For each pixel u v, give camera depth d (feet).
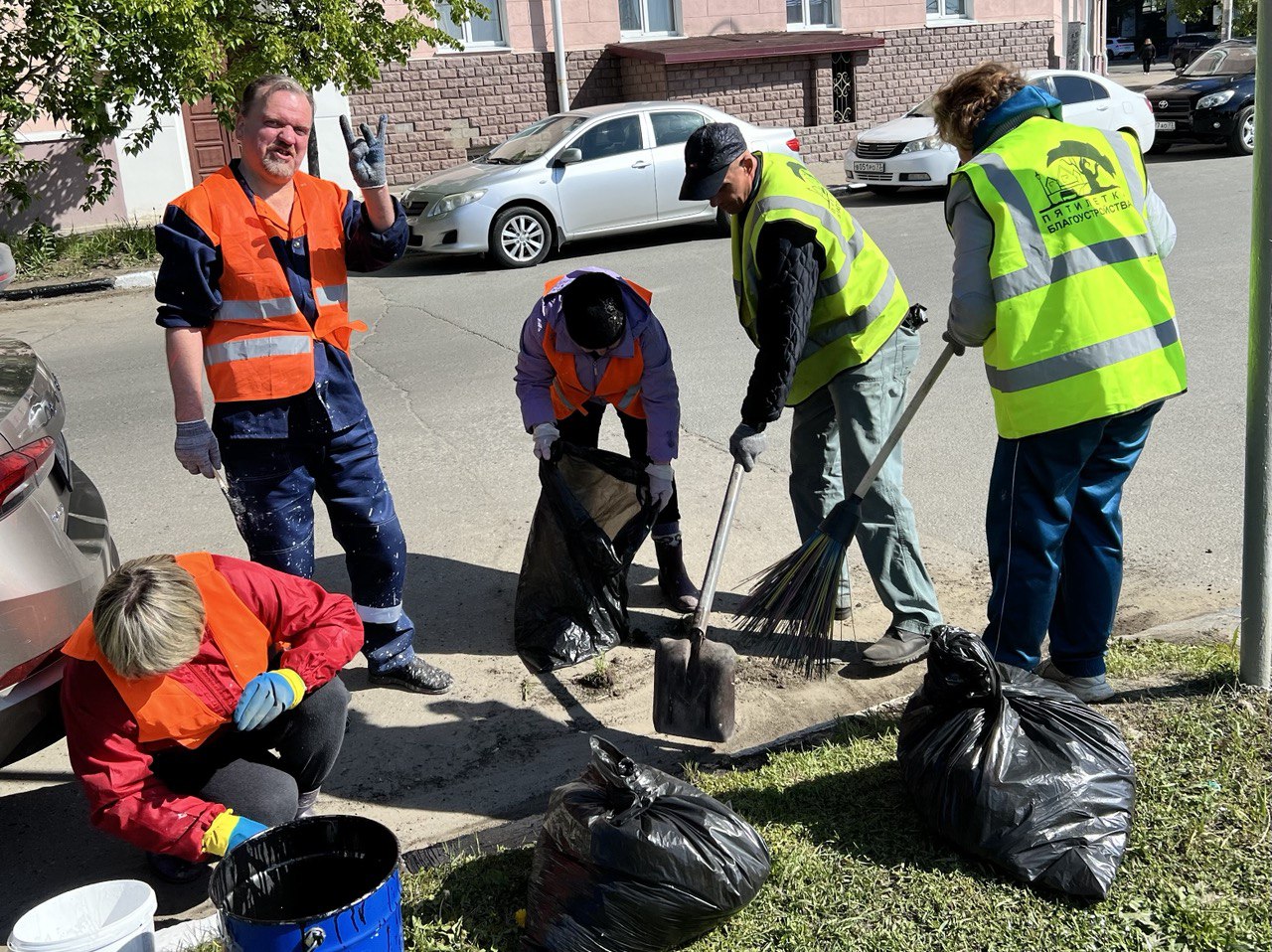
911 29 67.26
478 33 58.08
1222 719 10.94
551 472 14.11
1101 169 10.78
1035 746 9.41
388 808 11.61
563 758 12.34
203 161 53.42
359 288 38.37
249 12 40.57
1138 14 169.17
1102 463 11.08
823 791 10.48
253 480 12.69
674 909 8.37
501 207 39.63
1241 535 16.35
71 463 12.28
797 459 14.06
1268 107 10.24
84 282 39.86
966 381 24.48
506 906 9.35
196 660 9.57
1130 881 8.97
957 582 15.55
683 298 33.91
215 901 8.06
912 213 45.68
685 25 62.95
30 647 9.89
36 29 37.37
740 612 12.63
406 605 16.01
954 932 8.66
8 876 10.79
